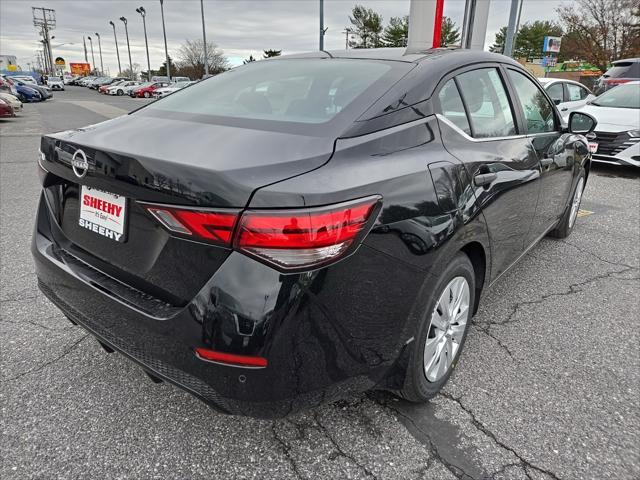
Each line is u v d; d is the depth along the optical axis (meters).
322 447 2.00
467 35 8.21
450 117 2.21
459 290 2.24
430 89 2.14
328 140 1.75
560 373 2.50
